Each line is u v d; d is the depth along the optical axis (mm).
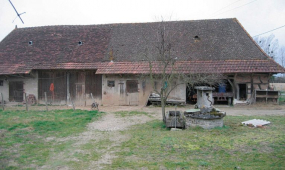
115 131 11359
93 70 22422
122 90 21719
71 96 22781
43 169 6688
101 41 24375
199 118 11156
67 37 25328
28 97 22875
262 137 9453
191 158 7367
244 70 19062
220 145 8586
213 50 21312
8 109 19156
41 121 13508
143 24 25641
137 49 22578
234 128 11195
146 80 21219
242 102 19938
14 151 8359
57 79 23000
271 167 6422
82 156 7766
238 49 21062
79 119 14266
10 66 22734
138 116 15594
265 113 16016
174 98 20656
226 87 22016
